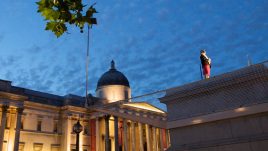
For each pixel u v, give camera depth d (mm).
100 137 57750
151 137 58969
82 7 5035
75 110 55906
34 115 52250
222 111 11828
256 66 11539
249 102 11336
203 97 12633
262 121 10922
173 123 13172
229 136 11523
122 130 60906
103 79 69312
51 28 5109
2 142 44750
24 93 50812
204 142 12000
